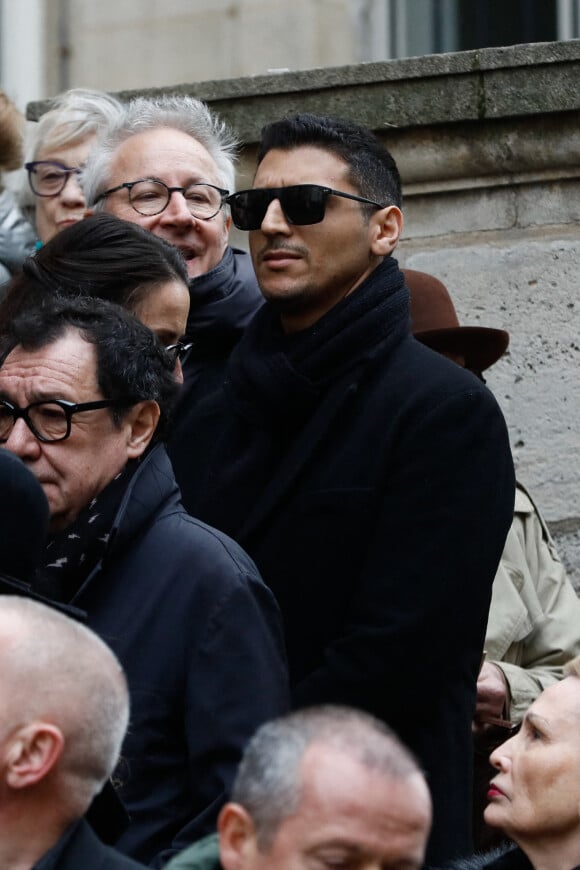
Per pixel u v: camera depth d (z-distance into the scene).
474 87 11.16
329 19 15.59
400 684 7.72
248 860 5.38
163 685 7.05
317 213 8.39
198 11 15.88
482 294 11.35
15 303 7.57
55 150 11.02
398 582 7.80
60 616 5.80
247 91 11.65
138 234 7.94
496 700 8.95
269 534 8.12
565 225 11.23
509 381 11.22
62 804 5.64
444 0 15.10
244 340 8.62
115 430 7.28
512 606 9.38
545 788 6.94
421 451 7.97
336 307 8.34
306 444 8.14
